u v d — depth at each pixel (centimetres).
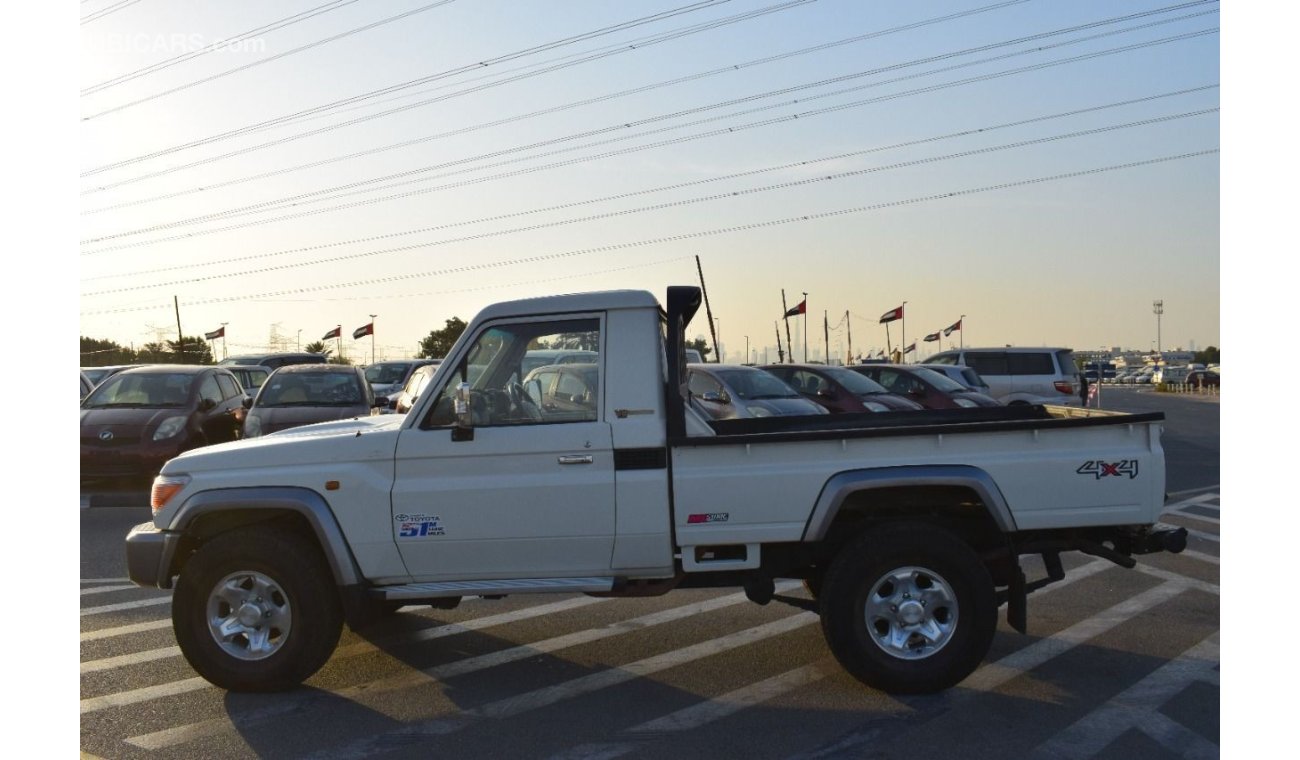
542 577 586
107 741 510
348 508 582
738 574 595
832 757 475
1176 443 2166
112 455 1385
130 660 658
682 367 627
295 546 583
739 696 569
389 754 489
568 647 678
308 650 579
